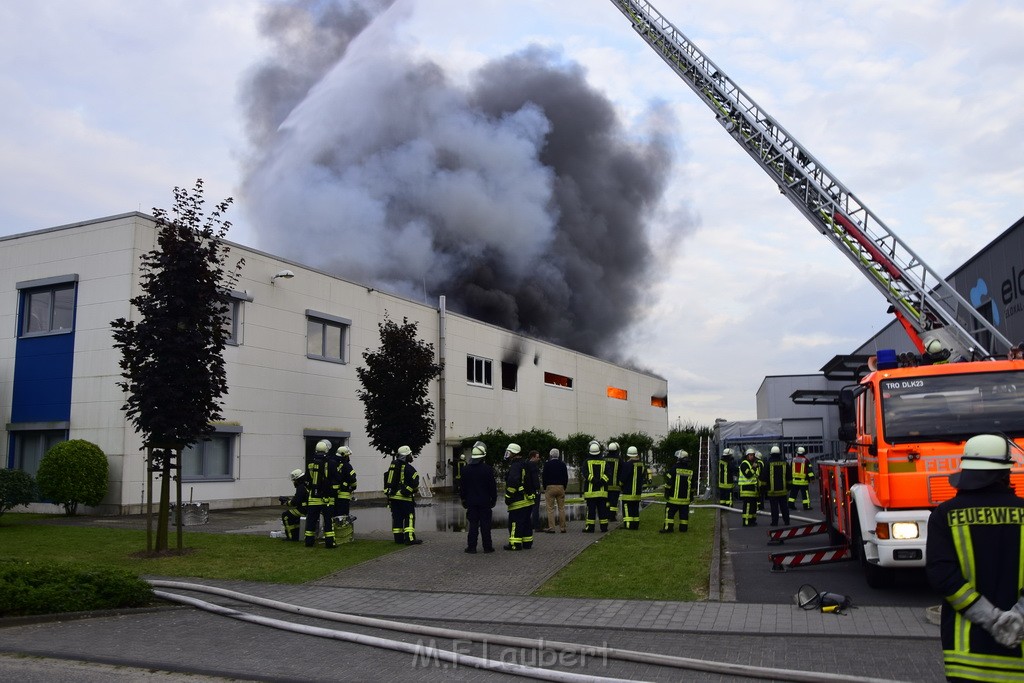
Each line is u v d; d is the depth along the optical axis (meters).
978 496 3.49
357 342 29.45
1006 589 3.36
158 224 13.15
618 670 6.33
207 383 13.07
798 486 22.36
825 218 17.19
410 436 25.66
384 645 7.09
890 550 8.52
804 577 10.79
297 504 14.48
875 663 6.35
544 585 10.32
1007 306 18.56
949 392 8.94
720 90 19.22
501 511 22.33
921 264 15.76
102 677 6.14
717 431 30.58
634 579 10.52
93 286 21.23
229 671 6.31
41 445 21.64
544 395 46.25
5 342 22.27
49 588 8.43
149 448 12.91
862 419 9.95
